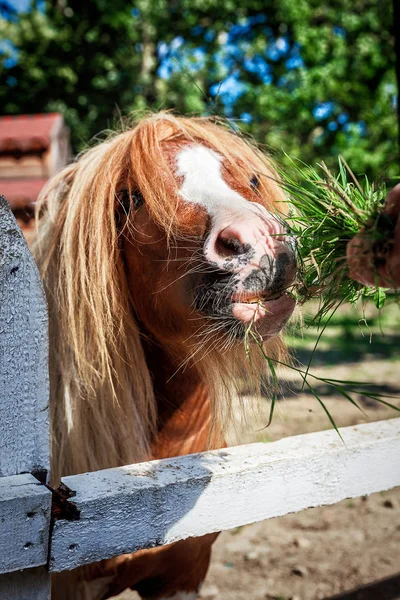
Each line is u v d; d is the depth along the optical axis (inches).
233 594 105.4
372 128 508.1
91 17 740.7
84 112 760.3
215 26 656.4
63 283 68.4
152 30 677.3
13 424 39.1
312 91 536.4
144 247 64.6
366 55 551.5
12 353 38.8
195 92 618.5
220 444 71.0
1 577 38.0
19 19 769.6
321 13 588.4
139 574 70.1
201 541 72.3
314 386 234.1
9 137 377.7
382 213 37.7
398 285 36.3
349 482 51.0
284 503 47.9
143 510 41.5
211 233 56.3
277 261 52.4
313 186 56.0
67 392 68.5
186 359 64.3
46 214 77.6
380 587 105.7
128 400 68.1
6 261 38.1
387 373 257.6
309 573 112.0
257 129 559.8
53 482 70.4
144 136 66.5
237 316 54.2
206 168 64.0
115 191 68.3
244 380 66.7
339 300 51.3
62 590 68.7
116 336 67.4
